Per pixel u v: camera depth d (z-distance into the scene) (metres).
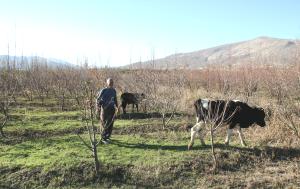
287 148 12.52
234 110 12.43
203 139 13.61
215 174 10.95
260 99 19.44
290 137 13.22
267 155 12.05
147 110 19.67
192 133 12.55
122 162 11.32
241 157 11.82
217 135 14.38
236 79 23.12
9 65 27.94
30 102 22.62
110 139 14.04
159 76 21.66
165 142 13.59
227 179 10.60
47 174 10.77
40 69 30.48
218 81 23.72
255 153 12.16
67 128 15.68
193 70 26.77
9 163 11.35
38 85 25.75
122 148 12.79
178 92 20.94
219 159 11.64
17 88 25.53
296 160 11.80
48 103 22.45
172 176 10.77
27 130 15.27
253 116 12.76
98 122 16.84
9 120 17.17
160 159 11.55
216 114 11.79
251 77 22.67
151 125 16.03
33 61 31.81
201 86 25.11
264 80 22.47
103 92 13.27
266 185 10.24
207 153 12.02
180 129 15.73
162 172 10.88
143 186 10.41
